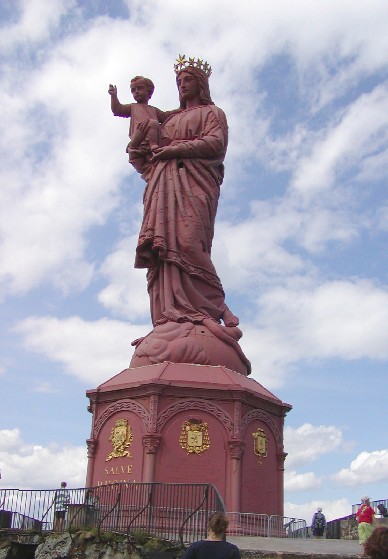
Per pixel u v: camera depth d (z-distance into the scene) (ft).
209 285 118.21
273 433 108.68
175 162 122.52
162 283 116.67
